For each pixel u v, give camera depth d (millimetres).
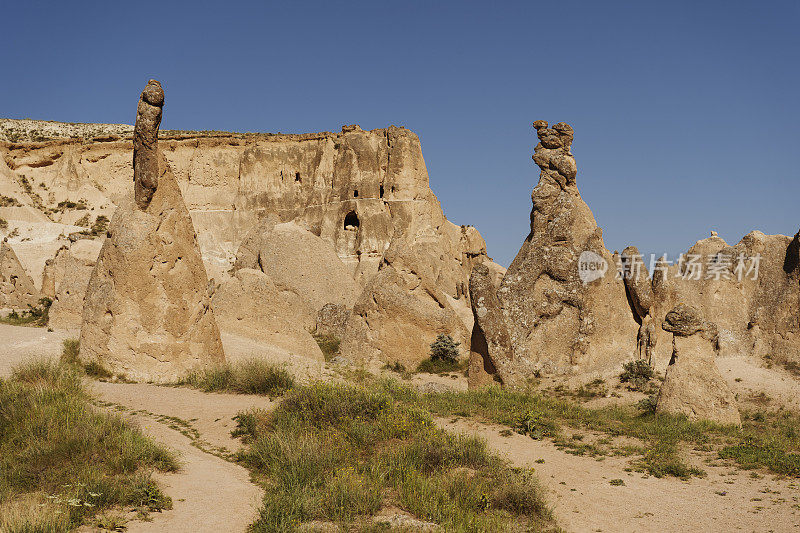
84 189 101250
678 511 11070
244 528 9750
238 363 21234
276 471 12000
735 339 29219
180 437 14359
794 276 28734
